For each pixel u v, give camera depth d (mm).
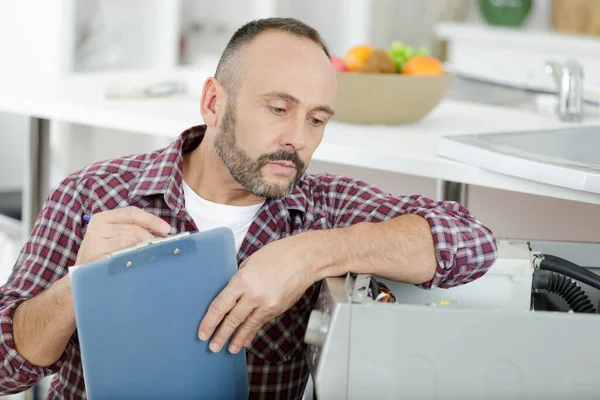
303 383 1768
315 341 1271
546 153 2080
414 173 2160
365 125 2625
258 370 1695
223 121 1602
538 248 1715
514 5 5484
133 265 1242
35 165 3137
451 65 5555
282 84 1525
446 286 1601
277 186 1578
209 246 1321
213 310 1340
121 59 4762
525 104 3299
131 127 2650
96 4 4629
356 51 2600
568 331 1200
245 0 5180
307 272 1430
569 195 1899
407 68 2604
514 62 5227
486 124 2678
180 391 1344
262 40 1568
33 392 2879
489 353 1207
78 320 1218
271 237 1701
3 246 3332
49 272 1649
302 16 5484
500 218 2348
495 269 1596
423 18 5770
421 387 1219
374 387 1222
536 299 1648
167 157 1686
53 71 4500
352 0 5523
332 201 1787
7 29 4449
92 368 1253
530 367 1209
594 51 4766
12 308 1540
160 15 4832
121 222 1416
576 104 2713
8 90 2990
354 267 1483
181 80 3326
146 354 1292
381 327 1209
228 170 1607
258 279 1374
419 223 1585
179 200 1667
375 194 1780
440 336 1206
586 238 2176
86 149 4219
